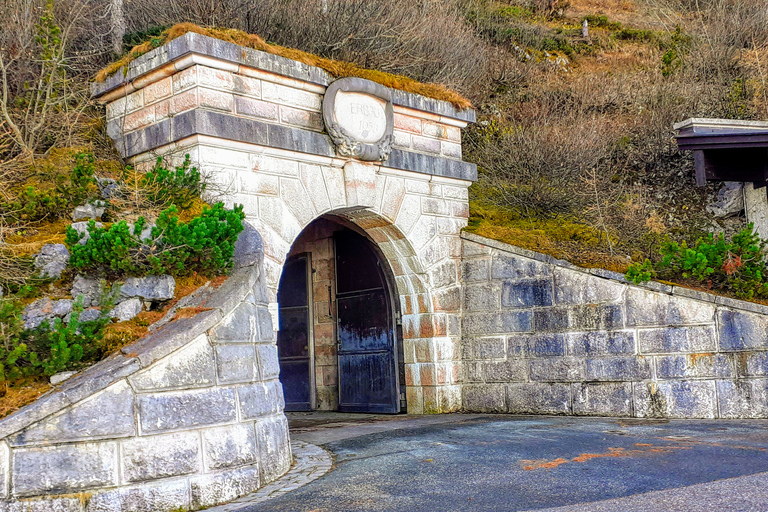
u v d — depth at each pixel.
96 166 8.95
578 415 10.16
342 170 10.17
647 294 9.70
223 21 12.52
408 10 15.14
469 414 10.97
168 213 6.91
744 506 4.75
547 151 13.62
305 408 13.18
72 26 10.59
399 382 11.68
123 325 6.36
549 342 10.54
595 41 20.88
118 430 5.26
